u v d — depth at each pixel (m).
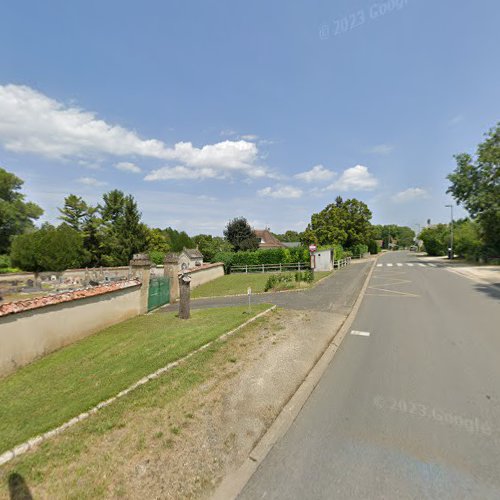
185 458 3.15
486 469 2.98
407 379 5.02
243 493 2.76
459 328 7.89
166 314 11.36
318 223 51.22
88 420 3.79
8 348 6.17
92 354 6.65
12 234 38.84
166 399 4.26
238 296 15.29
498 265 27.84
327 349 6.63
